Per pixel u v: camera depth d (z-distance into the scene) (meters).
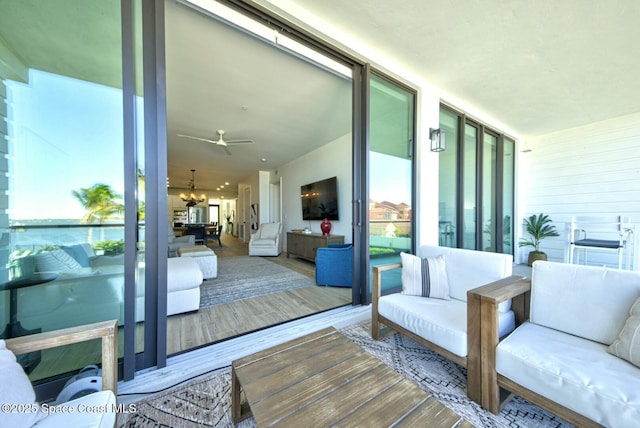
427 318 1.53
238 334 1.95
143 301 1.46
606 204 4.20
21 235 1.24
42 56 1.28
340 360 1.09
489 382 1.22
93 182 1.36
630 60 2.59
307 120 3.89
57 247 1.30
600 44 2.35
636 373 0.95
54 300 1.30
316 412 0.80
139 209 1.45
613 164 4.13
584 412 0.92
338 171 4.83
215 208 16.05
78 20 1.33
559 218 4.72
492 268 1.71
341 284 3.30
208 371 1.50
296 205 6.40
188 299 2.37
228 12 1.76
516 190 5.03
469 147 3.97
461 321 1.47
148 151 1.46
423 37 2.29
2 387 0.69
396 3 1.90
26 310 1.26
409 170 3.05
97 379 1.13
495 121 4.27
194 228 7.31
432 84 3.10
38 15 1.28
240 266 4.80
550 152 4.83
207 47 2.20
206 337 1.91
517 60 2.62
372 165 2.65
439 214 3.48
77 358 1.33
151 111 1.46
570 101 3.55
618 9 1.94
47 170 1.28
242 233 9.88
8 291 1.22
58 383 1.27
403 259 2.03
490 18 2.05
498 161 4.56
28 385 0.79
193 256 3.72
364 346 1.82
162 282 1.49
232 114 3.65
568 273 1.36
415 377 1.48
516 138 4.95
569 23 2.10
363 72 2.48
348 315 2.31
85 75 1.34
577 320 1.28
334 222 5.03
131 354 1.39
